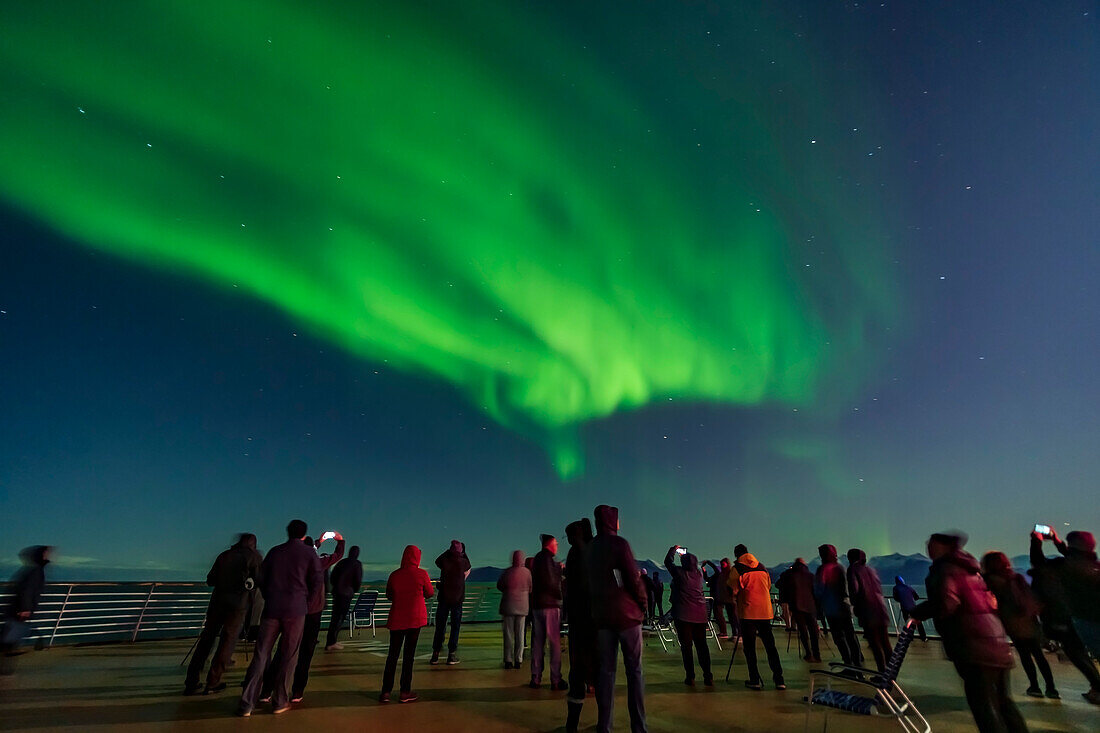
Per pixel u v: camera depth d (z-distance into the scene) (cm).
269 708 554
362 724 504
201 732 471
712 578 1199
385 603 1617
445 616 879
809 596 899
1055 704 590
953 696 634
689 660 698
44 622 990
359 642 1162
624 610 444
